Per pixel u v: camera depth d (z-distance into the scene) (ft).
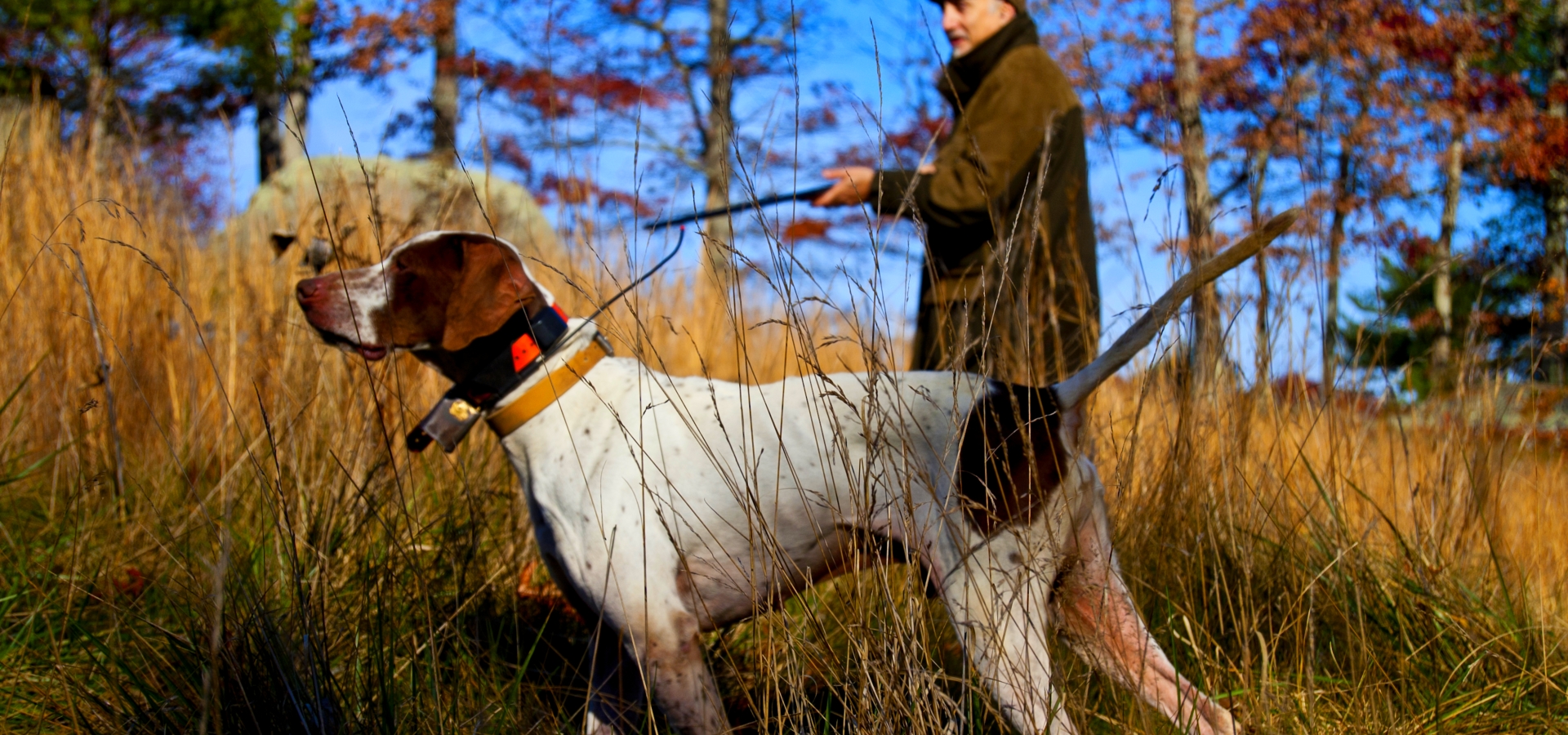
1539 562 9.37
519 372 6.94
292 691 6.07
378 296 7.12
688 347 14.57
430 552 9.14
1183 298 6.33
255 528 9.45
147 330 11.82
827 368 14.14
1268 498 8.89
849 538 6.60
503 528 9.71
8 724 6.67
